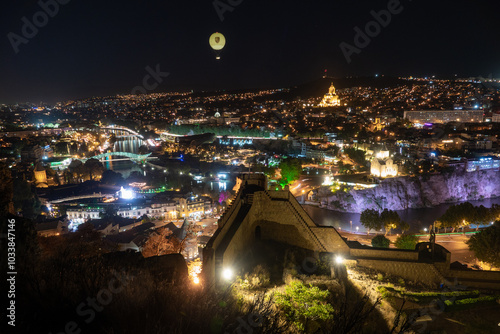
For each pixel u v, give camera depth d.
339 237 41.66
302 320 22.98
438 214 151.75
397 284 37.12
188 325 10.41
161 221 112.44
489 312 33.09
